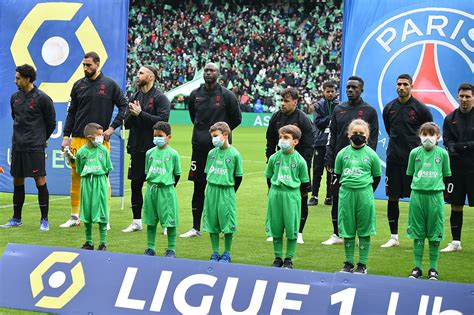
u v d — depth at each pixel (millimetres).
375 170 9992
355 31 14766
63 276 8156
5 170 15219
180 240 12352
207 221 10531
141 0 56469
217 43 53375
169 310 7695
